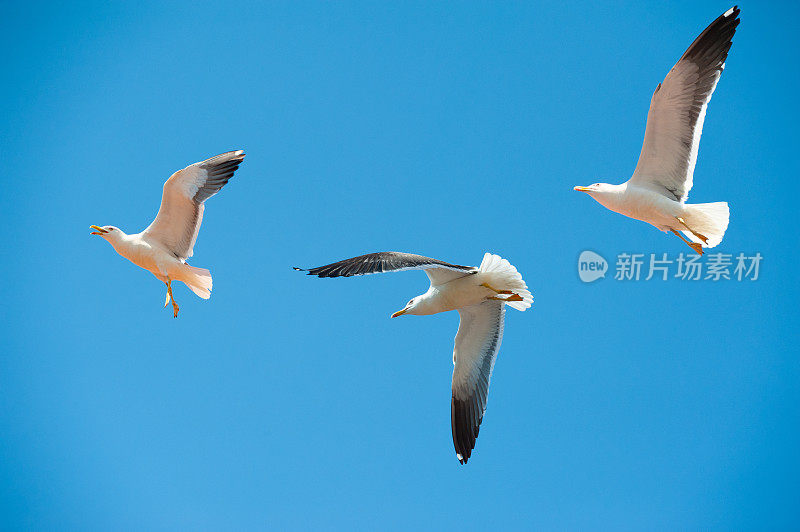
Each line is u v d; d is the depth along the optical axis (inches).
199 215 543.5
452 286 440.8
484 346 484.4
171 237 551.2
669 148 483.8
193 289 559.5
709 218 482.0
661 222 495.8
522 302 464.1
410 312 450.3
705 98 470.9
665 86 466.3
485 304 471.5
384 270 378.3
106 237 541.0
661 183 495.5
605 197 503.5
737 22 468.1
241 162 544.7
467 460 487.5
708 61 467.2
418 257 401.4
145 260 545.6
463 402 492.4
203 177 535.2
